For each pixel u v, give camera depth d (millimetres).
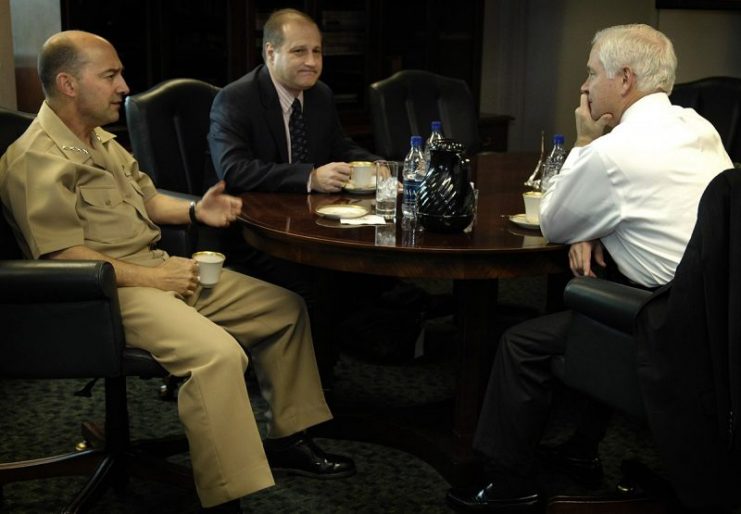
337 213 2613
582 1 5703
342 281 3551
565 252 2420
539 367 2338
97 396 3170
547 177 2996
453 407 2910
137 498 2535
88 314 2182
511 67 5898
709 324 1847
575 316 2193
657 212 2250
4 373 2234
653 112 2324
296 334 2574
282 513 2473
